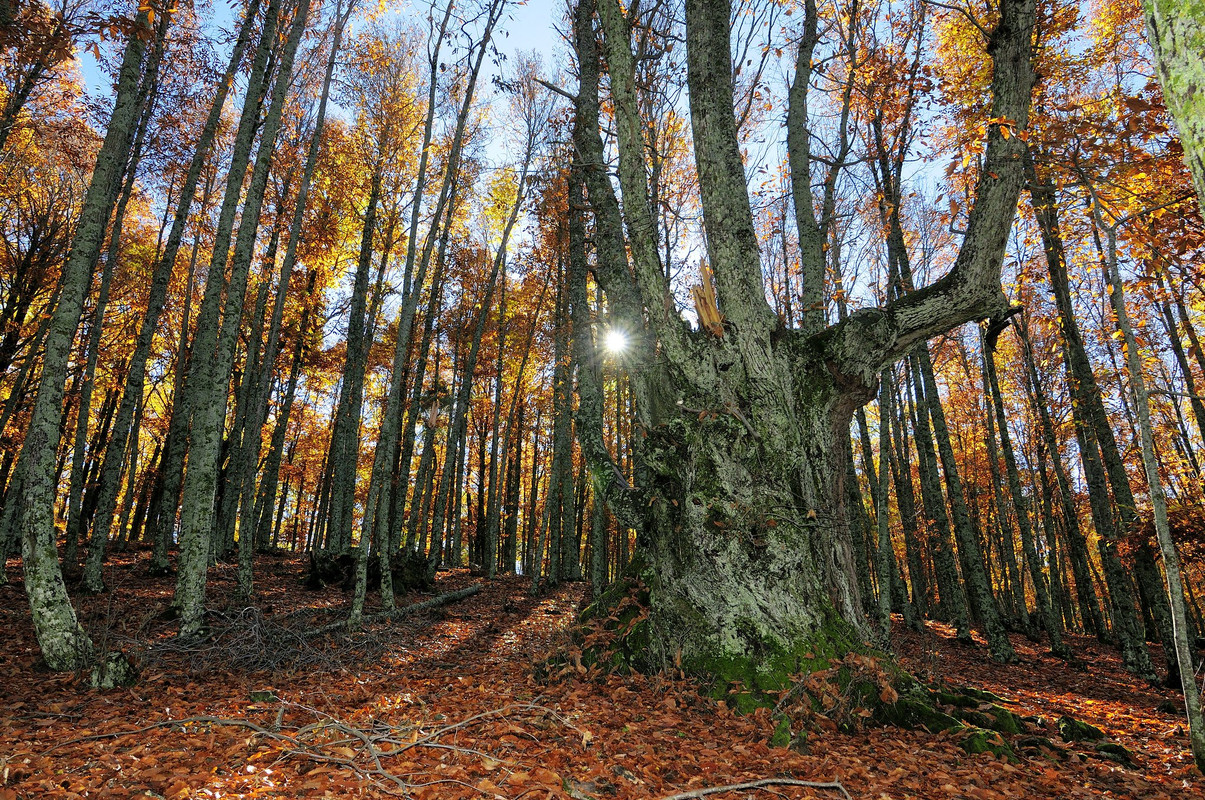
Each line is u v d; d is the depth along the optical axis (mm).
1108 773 4770
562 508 21031
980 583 12906
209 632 7609
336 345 22359
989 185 6305
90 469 19312
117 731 4230
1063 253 12070
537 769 3711
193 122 15055
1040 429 18234
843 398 6777
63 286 6305
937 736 5195
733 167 6559
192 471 8195
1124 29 11320
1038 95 10242
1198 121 1408
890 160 12867
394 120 17547
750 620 5746
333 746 4082
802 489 6211
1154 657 14414
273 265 16344
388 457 12086
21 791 3166
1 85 12547
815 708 5332
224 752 3918
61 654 5918
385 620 11000
